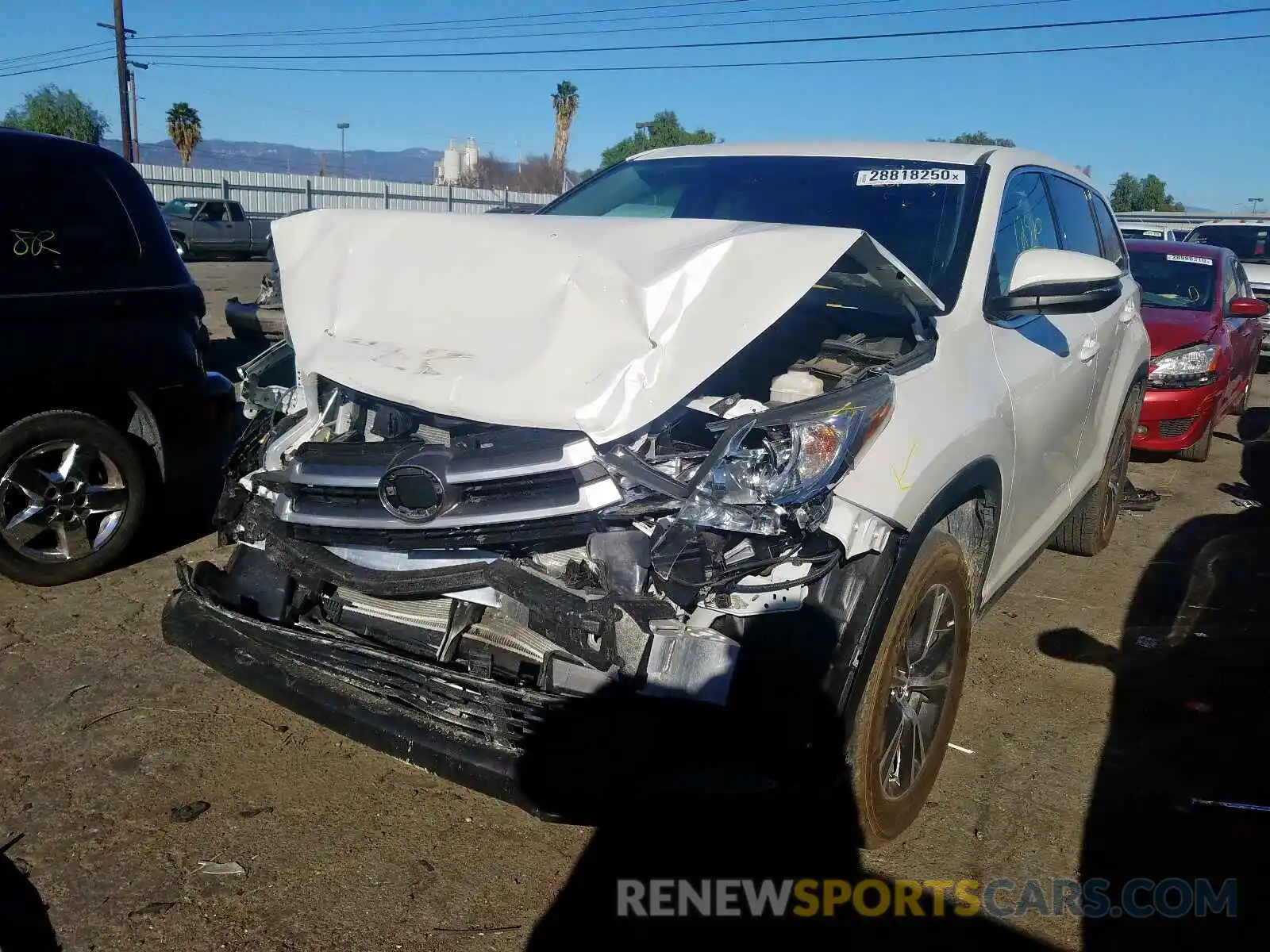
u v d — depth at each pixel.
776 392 2.61
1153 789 3.31
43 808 2.95
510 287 2.70
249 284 18.97
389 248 2.98
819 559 2.44
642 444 2.48
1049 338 3.81
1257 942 2.63
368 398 2.84
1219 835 3.08
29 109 39.41
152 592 4.40
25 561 4.29
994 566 3.57
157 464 4.71
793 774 2.39
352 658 2.73
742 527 2.32
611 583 2.39
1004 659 4.22
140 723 3.41
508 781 2.41
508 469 2.44
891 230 3.70
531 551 2.52
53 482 4.31
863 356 2.99
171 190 34.84
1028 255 3.40
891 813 2.86
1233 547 5.76
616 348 2.47
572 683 2.52
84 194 4.50
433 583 2.54
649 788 2.32
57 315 4.27
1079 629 4.54
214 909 2.59
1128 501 6.53
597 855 2.89
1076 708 3.83
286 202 37.47
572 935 2.57
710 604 2.43
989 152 4.06
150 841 2.84
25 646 3.87
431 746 2.52
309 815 3.00
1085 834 3.07
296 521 2.74
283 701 2.77
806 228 2.67
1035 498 3.88
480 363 2.58
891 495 2.56
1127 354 4.89
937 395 2.90
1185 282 8.64
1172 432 7.56
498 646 2.69
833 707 2.44
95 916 2.54
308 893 2.67
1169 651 4.34
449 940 2.54
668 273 2.54
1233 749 3.56
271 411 3.14
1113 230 5.39
